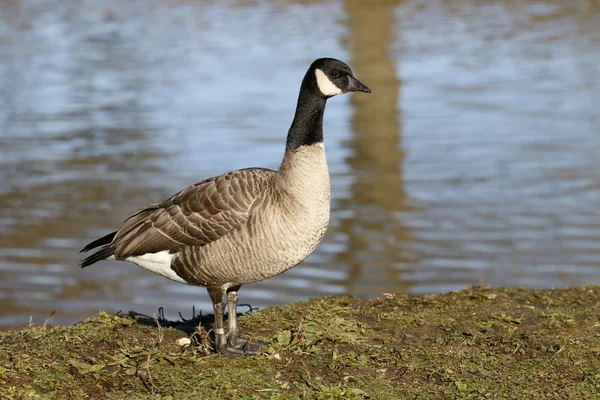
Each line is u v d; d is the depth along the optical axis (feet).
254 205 26.23
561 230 55.01
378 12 74.33
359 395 24.29
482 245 53.57
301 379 25.25
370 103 69.87
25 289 47.85
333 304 33.65
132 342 28.27
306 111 27.58
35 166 67.56
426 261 51.42
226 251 26.43
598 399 24.67
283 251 26.40
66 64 107.04
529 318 32.04
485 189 62.49
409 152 71.05
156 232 27.22
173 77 98.53
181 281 27.96
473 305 33.96
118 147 72.13
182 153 70.13
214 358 26.71
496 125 76.79
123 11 142.61
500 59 101.76
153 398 23.61
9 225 55.88
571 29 115.65
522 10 129.49
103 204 58.90
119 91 92.73
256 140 73.05
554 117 78.59
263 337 29.48
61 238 53.83
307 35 115.55
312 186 26.61
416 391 24.89
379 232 56.24
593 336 29.84
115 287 49.60
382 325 31.24
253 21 128.98
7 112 84.89
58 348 26.96
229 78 96.84
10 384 23.97
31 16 140.97
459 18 126.31
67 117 82.38
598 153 67.92
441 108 83.41
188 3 145.28
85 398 23.85
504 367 27.04
